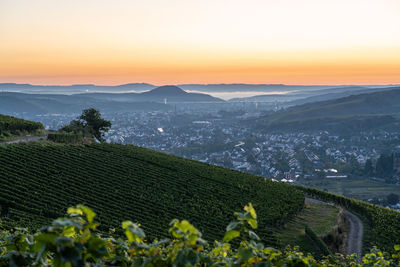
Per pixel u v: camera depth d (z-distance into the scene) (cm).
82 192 5747
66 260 355
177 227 431
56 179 6009
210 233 5078
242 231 493
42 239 377
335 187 19238
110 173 7069
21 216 4316
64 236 377
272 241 4862
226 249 523
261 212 6169
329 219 6425
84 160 7388
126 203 5781
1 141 7256
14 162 6066
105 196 5841
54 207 4841
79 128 9825
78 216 412
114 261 509
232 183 8075
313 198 8462
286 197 7375
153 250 463
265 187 8181
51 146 7600
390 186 18950
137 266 453
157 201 6181
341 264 826
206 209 6056
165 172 7944
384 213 6888
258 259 457
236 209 6400
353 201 7738
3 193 4675
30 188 5300
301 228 5850
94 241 383
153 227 4900
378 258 725
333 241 5322
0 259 479
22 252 471
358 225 6481
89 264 374
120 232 4350
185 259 418
